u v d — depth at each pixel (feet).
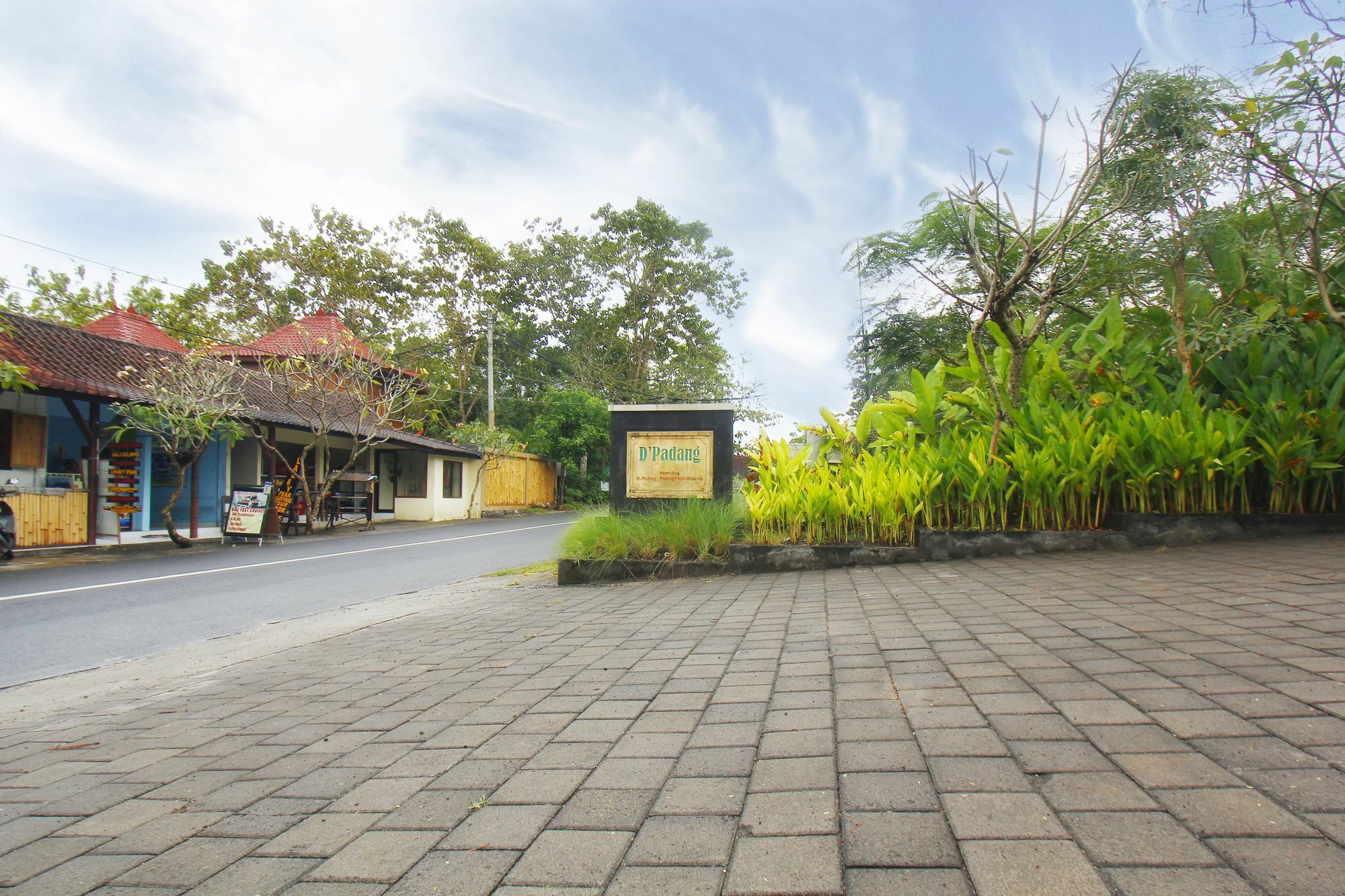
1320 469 20.99
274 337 88.99
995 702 9.04
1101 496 22.40
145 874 6.56
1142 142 24.07
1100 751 7.35
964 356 36.42
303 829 7.27
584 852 6.31
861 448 31.78
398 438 69.67
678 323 128.67
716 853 6.09
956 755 7.59
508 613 20.44
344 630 20.26
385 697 12.19
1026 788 6.71
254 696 13.12
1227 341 24.26
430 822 7.17
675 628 15.89
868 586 18.98
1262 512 21.39
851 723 8.87
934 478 23.04
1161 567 17.65
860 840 6.07
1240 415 23.43
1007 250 29.40
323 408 60.08
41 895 6.33
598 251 122.31
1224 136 22.72
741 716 9.55
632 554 25.77
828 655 12.18
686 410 29.27
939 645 12.07
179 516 56.70
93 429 45.14
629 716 9.98
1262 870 5.16
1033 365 27.27
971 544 22.49
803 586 20.30
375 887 6.01
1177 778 6.63
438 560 39.55
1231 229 24.68
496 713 10.64
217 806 8.05
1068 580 17.08
